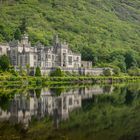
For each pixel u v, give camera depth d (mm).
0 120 83812
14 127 75688
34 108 104500
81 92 166875
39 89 183750
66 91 171875
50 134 69375
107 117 88938
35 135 68688
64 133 70250
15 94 149250
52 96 142875
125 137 67625
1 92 159375
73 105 113000
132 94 158500
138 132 71438
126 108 106438
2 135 68812
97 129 73875
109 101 126188
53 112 97000
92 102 122625
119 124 79438
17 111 98188
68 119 85312
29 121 82375
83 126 76938
